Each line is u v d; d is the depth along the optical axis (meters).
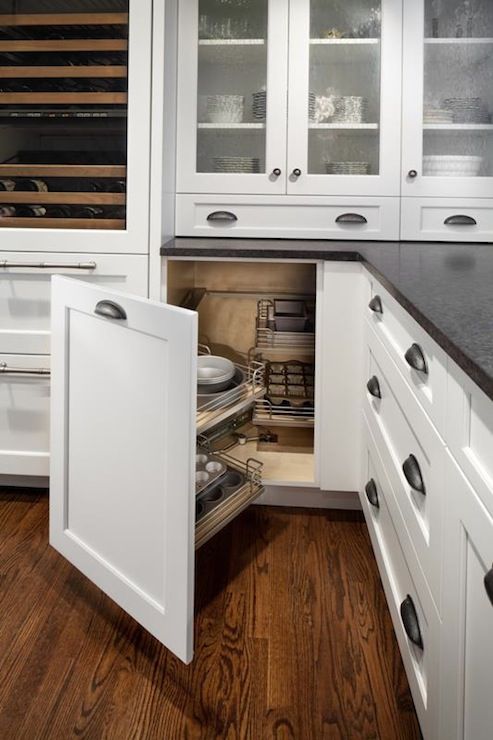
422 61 2.19
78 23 1.90
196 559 1.80
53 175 1.96
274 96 2.22
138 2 1.85
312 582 1.69
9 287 2.00
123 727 1.21
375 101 2.24
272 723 1.23
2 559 1.79
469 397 0.80
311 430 2.43
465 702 0.82
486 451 0.73
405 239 2.26
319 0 2.21
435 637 0.98
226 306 2.49
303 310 2.41
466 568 0.82
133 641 1.46
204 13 2.23
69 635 1.47
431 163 2.25
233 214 2.27
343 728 1.22
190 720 1.23
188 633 1.30
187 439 1.23
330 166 2.26
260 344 2.29
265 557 1.82
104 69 1.92
